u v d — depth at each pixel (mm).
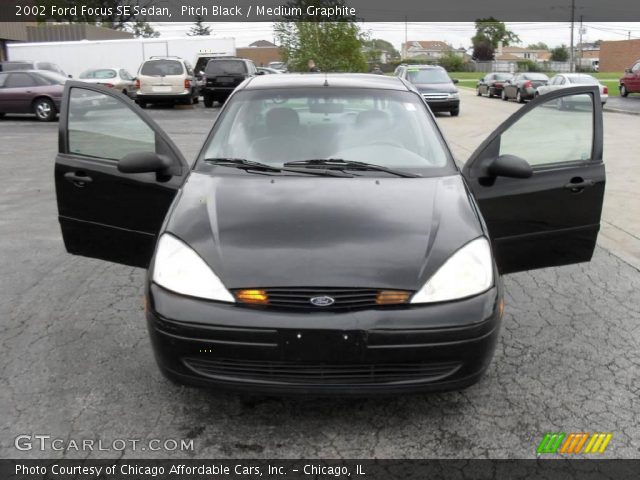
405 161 3879
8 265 5352
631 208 7359
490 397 3303
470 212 3311
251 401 3240
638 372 3576
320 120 4160
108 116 3928
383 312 2762
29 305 4469
